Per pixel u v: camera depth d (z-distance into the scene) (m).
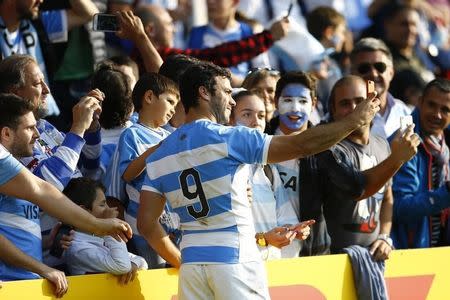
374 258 21.98
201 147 17.36
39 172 18.55
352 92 22.77
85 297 18.09
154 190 18.03
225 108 17.89
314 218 21.94
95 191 19.28
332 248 22.22
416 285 22.50
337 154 21.64
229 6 30.62
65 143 18.78
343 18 32.12
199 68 17.91
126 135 20.34
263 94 23.84
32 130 18.45
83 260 18.61
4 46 24.12
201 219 17.44
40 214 19.52
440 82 25.34
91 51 26.31
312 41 30.20
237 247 17.28
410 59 33.44
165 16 27.42
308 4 34.69
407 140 21.17
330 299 21.19
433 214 24.23
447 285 22.92
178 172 17.59
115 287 18.47
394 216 24.47
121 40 28.44
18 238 17.92
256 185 21.09
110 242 18.56
